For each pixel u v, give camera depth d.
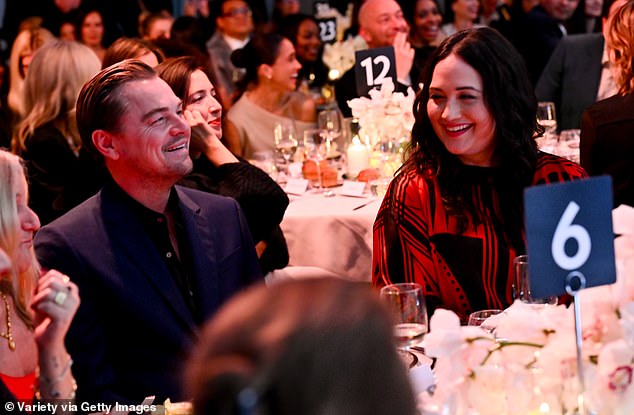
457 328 1.94
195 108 3.91
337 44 8.09
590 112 4.34
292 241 4.54
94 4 8.77
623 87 4.30
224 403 0.92
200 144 3.83
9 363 2.51
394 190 3.06
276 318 0.96
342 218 4.46
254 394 0.92
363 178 4.95
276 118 5.92
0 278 2.48
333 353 0.95
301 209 4.61
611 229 1.87
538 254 1.82
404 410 0.97
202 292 2.81
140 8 9.41
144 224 2.79
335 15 9.05
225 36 8.66
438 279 3.01
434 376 2.12
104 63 4.41
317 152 5.13
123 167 2.76
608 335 1.92
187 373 0.97
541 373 1.95
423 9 7.57
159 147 2.73
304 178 5.10
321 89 7.48
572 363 1.92
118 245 2.73
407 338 2.23
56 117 4.56
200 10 10.04
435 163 3.02
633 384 1.86
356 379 0.95
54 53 4.57
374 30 6.82
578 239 1.84
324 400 0.94
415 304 2.23
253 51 5.93
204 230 2.88
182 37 7.16
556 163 3.00
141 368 2.71
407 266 3.02
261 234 3.81
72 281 2.68
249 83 6.01
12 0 8.85
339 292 0.99
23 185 2.49
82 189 4.35
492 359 1.96
